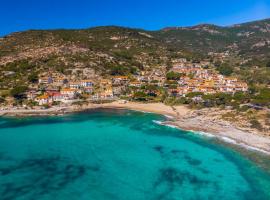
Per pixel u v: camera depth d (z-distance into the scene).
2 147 111.88
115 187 78.75
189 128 130.62
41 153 105.12
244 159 92.69
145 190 76.81
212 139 113.81
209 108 164.88
